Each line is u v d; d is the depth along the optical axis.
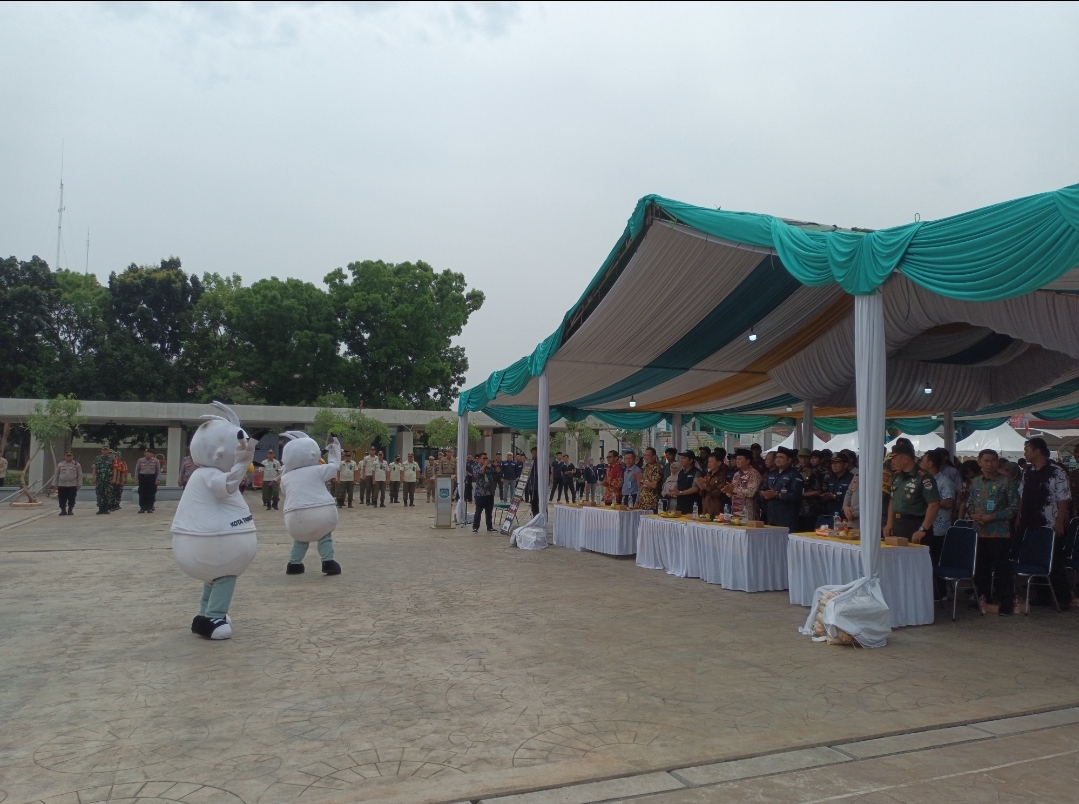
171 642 6.53
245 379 40.88
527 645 6.42
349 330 41.78
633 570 10.66
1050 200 4.99
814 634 6.66
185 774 3.84
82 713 4.76
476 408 16.88
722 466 10.71
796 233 7.27
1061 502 7.86
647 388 14.81
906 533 7.83
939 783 3.75
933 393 12.48
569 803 3.55
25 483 23.75
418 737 4.34
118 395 38.34
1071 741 4.31
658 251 8.86
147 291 40.38
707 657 6.05
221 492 6.59
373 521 18.16
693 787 3.71
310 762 3.99
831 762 4.02
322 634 6.81
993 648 6.38
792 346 11.70
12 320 36.06
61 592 8.85
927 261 6.01
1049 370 11.43
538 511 14.09
